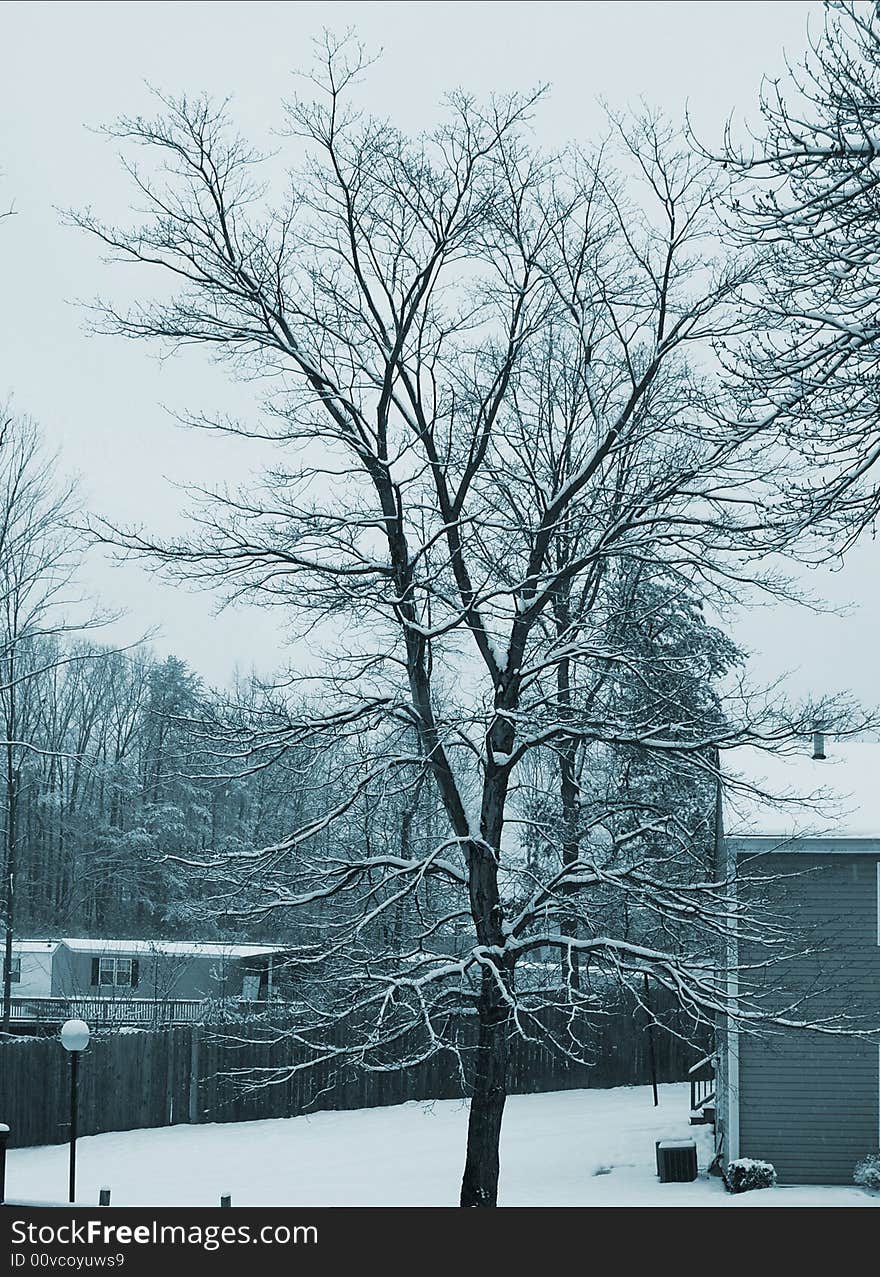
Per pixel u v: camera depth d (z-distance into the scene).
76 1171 26.30
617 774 24.44
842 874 23.83
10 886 39.34
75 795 73.56
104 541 17.91
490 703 18.48
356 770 18.64
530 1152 28.06
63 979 53.25
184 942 52.09
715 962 19.03
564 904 17.95
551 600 19.17
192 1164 27.16
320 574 18.20
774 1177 23.30
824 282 12.09
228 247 18.25
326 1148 29.23
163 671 67.38
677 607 25.44
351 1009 17.50
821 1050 23.62
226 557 17.95
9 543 33.31
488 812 18.20
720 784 18.47
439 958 17.78
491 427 19.41
